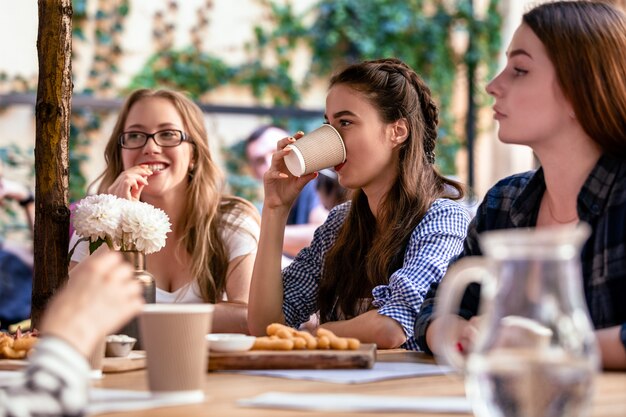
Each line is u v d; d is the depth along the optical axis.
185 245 3.61
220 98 8.42
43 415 1.16
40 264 2.48
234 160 8.33
